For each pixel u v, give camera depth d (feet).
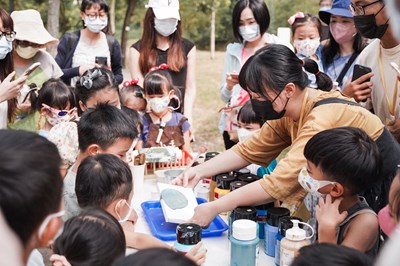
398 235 2.48
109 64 12.22
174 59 11.29
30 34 10.16
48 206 2.97
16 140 3.04
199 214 6.08
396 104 7.59
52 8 20.58
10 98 8.47
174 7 11.05
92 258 4.46
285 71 5.90
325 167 5.12
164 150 8.74
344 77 9.98
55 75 10.87
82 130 6.59
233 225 5.44
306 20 10.41
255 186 5.94
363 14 6.98
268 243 5.84
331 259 3.57
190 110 11.35
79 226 4.59
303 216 6.24
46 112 9.02
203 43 43.32
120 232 4.75
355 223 5.18
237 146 7.37
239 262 5.39
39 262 4.95
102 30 12.46
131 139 6.76
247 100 9.62
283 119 6.82
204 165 7.35
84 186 5.66
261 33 10.89
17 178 2.83
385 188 6.08
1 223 2.77
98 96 8.70
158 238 6.18
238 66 11.19
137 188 7.72
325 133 5.26
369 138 5.29
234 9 10.94
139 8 37.70
